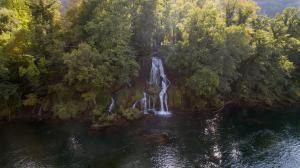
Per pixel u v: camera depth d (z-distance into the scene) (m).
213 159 48.38
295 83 82.88
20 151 50.72
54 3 66.19
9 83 61.44
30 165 46.47
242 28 71.19
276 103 75.62
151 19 68.69
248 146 52.78
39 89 64.88
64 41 66.19
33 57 60.19
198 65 63.97
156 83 70.69
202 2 78.44
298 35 87.06
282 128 60.72
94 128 58.88
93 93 62.72
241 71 76.19
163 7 71.19
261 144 53.53
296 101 78.12
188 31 66.19
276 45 76.50
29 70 59.56
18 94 63.91
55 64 64.19
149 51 73.00
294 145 53.09
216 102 70.00
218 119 64.62
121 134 56.78
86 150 51.16
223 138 55.75
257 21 82.12
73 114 63.06
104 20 61.81
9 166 46.16
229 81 75.25
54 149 51.44
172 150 51.16
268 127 61.19
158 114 65.88
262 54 73.38
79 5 71.69
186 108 68.56
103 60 61.44
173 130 58.66
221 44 65.31
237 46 69.94
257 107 72.50
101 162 47.56
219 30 66.62
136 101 66.25
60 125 60.25
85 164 46.94
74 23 70.31
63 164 46.88
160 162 47.47
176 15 72.00
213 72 63.16
